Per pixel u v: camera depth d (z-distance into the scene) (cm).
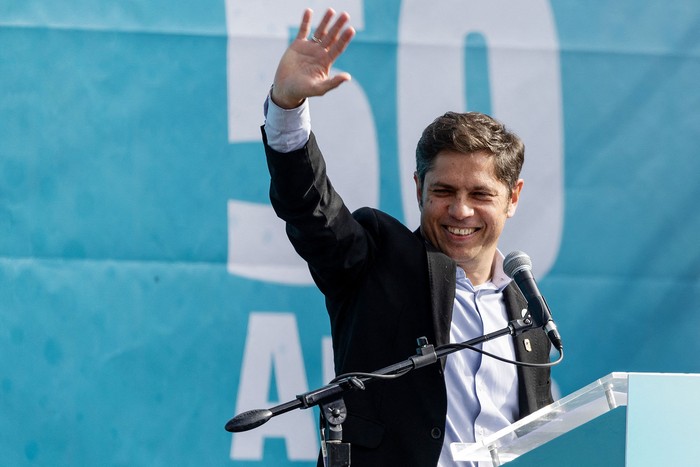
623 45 1230
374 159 1203
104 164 1168
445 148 829
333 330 827
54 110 1166
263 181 1188
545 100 1220
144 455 1143
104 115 1172
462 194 827
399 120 1208
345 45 712
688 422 596
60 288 1149
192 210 1176
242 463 1154
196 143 1181
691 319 1208
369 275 803
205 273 1172
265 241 1182
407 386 771
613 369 1196
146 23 1184
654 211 1217
